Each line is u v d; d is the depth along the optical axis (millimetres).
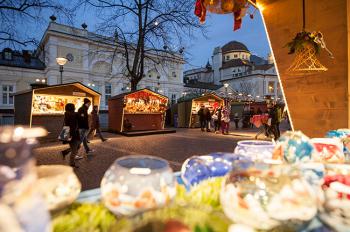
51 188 838
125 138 12492
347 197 932
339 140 1553
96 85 37625
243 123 20172
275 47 3334
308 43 2455
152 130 15438
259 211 794
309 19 2863
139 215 683
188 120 19203
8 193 554
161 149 9211
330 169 1125
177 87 46312
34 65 35656
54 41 33219
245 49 72062
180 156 7895
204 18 2521
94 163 6711
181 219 662
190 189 1106
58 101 11508
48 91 11094
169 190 904
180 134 14656
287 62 3240
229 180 918
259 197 817
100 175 5504
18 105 11695
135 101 15000
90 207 901
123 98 13977
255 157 1318
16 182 573
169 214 683
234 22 2602
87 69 35938
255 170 898
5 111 32750
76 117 6312
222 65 70875
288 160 1220
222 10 2557
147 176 886
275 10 3080
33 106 10680
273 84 58938
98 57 37000
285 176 878
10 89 33562
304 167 1095
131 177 881
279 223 799
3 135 599
